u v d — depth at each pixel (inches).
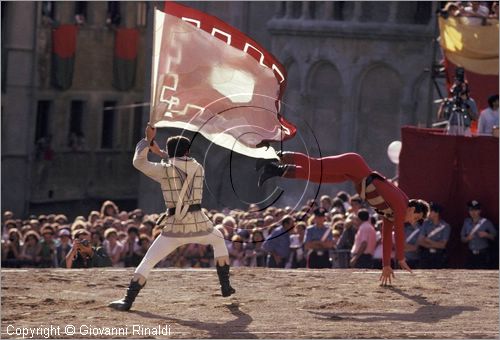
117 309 713.6
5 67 2842.0
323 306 740.7
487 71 1370.6
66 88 3006.9
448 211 1164.5
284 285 818.2
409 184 1176.2
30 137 2903.5
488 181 1151.0
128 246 1152.2
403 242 781.9
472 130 1322.6
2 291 771.4
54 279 821.2
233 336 641.6
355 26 2116.1
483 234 1119.0
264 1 2416.3
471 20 1376.7
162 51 715.4
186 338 634.8
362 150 2148.1
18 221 1437.0
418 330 668.1
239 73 729.0
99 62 3110.2
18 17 2851.9
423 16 2069.4
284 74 735.1
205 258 1186.6
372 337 643.5
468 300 775.1
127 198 3213.6
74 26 2989.7
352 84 2143.2
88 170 3112.7
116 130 3181.6
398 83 2100.1
